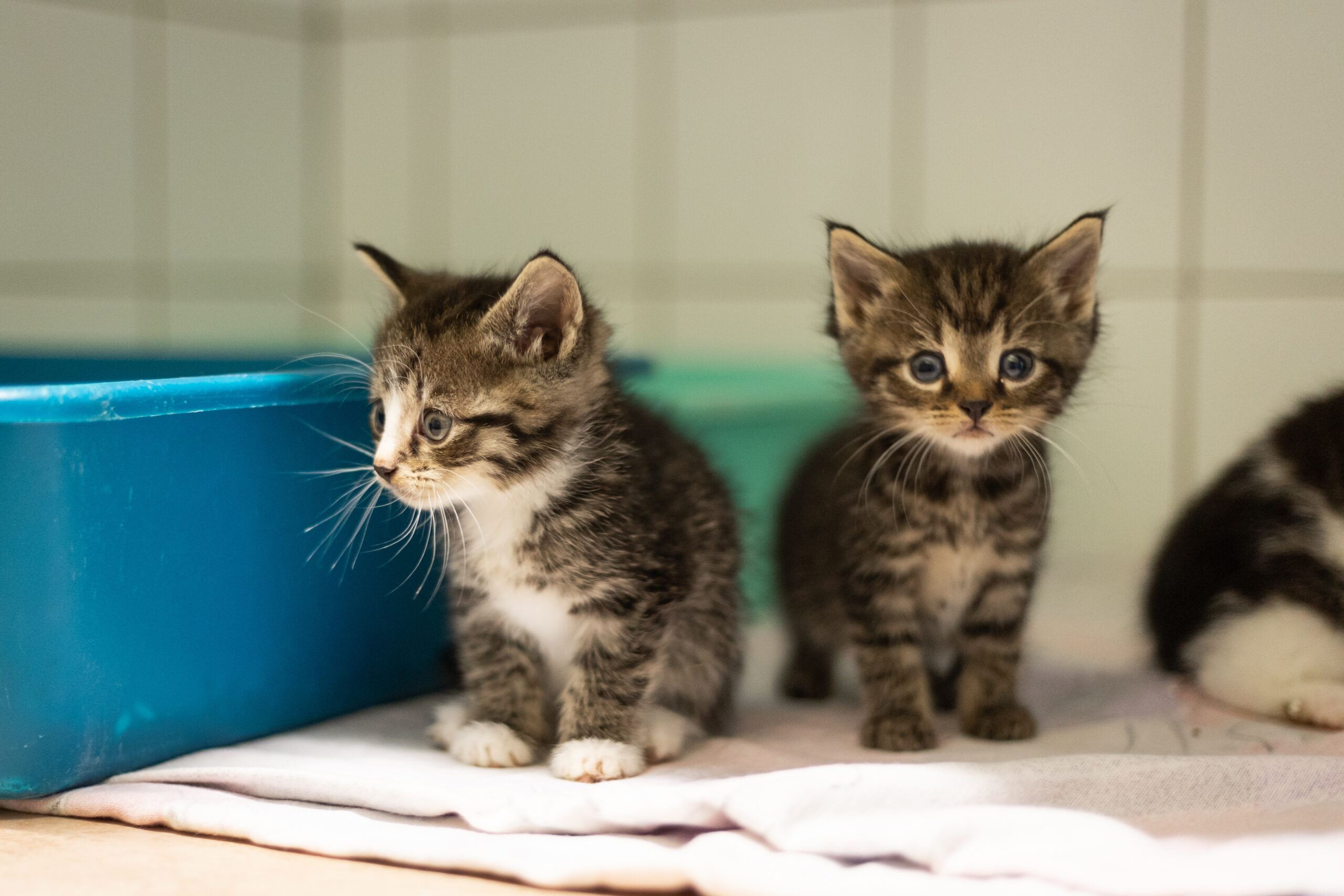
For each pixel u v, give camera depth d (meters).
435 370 0.58
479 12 0.98
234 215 0.99
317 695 0.64
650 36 0.94
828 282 0.76
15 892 0.50
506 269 0.97
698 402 0.78
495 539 0.59
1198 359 0.85
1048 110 0.86
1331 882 0.47
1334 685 0.64
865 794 0.52
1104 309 0.86
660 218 0.95
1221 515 0.68
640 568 0.59
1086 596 0.81
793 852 0.50
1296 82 0.82
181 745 0.59
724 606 0.64
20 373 0.76
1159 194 0.85
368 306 1.02
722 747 0.61
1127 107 0.85
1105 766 0.54
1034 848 0.49
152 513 0.57
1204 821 0.52
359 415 0.64
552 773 0.58
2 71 0.86
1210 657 0.66
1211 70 0.83
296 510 0.62
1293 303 0.83
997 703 0.64
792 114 0.92
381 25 1.00
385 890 0.50
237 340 0.98
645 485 0.60
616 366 0.68
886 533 0.62
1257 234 0.83
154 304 0.95
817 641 0.69
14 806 0.56
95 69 0.91
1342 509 0.64
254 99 0.99
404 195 1.01
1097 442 0.87
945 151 0.89
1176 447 0.86
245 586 0.60
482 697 0.62
